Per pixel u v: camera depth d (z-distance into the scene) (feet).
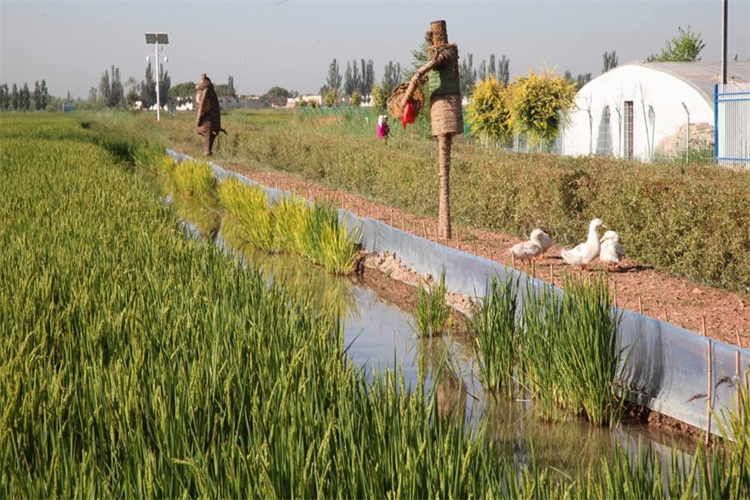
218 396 22.95
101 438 20.20
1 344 26.55
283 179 104.73
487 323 32.22
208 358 25.12
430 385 32.94
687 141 108.06
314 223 57.41
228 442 19.51
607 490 16.75
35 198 65.72
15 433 20.62
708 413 25.88
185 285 35.22
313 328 28.07
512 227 58.75
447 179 56.34
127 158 158.92
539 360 29.40
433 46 53.78
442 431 20.62
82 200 64.18
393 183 77.87
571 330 28.63
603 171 56.85
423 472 17.99
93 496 16.94
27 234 47.16
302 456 18.35
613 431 27.94
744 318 35.06
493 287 32.91
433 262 48.75
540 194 55.06
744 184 42.16
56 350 27.86
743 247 39.70
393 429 19.79
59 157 111.34
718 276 41.32
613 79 129.49
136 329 28.66
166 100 596.29
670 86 119.44
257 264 58.59
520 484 17.75
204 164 100.07
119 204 62.18
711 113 113.39
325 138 113.09
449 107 54.75
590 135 130.72
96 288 35.04
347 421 20.01
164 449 19.52
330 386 22.85
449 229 56.80
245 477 17.81
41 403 21.68
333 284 52.39
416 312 44.73
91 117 443.32
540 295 32.83
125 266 39.32
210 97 140.77
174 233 52.11
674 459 17.25
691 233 42.78
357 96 263.49
